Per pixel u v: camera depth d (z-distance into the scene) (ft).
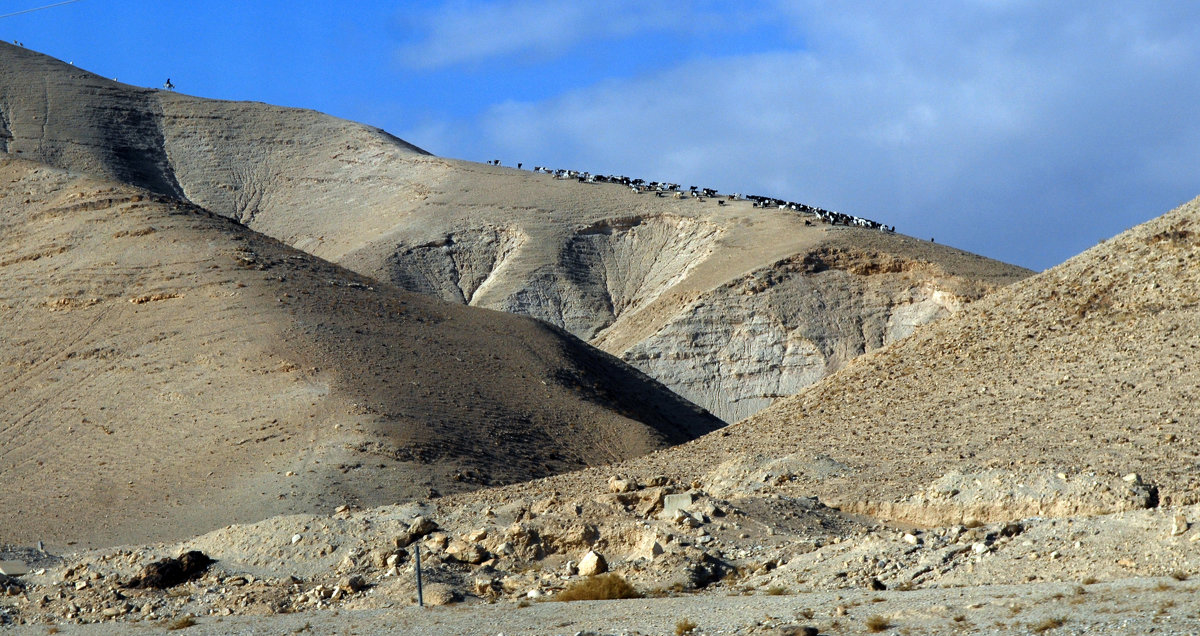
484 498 196.03
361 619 113.09
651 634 91.25
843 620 87.45
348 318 381.40
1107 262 219.20
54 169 497.46
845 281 576.61
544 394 361.51
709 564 119.96
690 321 558.56
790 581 110.93
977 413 184.85
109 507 277.03
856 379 221.46
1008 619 81.41
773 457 183.83
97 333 376.48
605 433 346.33
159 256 415.03
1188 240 210.38
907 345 228.63
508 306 636.48
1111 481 133.08
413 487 270.26
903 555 109.91
